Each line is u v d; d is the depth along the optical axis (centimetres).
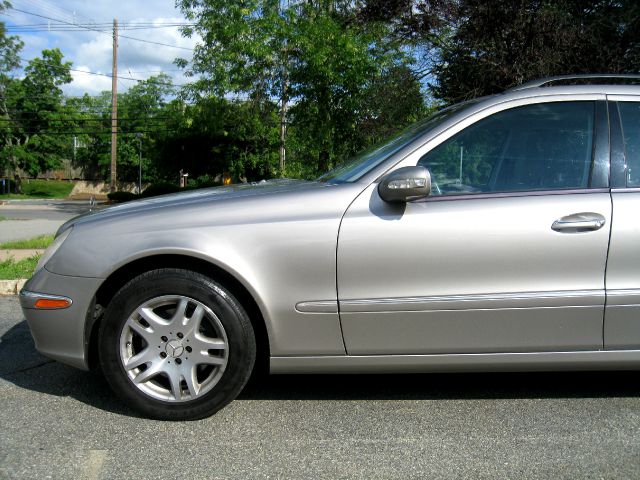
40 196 5388
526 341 310
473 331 309
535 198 311
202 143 3669
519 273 305
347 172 349
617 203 309
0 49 5066
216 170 3841
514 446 288
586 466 268
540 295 305
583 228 305
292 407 338
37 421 319
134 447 289
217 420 320
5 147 5275
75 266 315
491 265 305
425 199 312
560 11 1122
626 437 296
